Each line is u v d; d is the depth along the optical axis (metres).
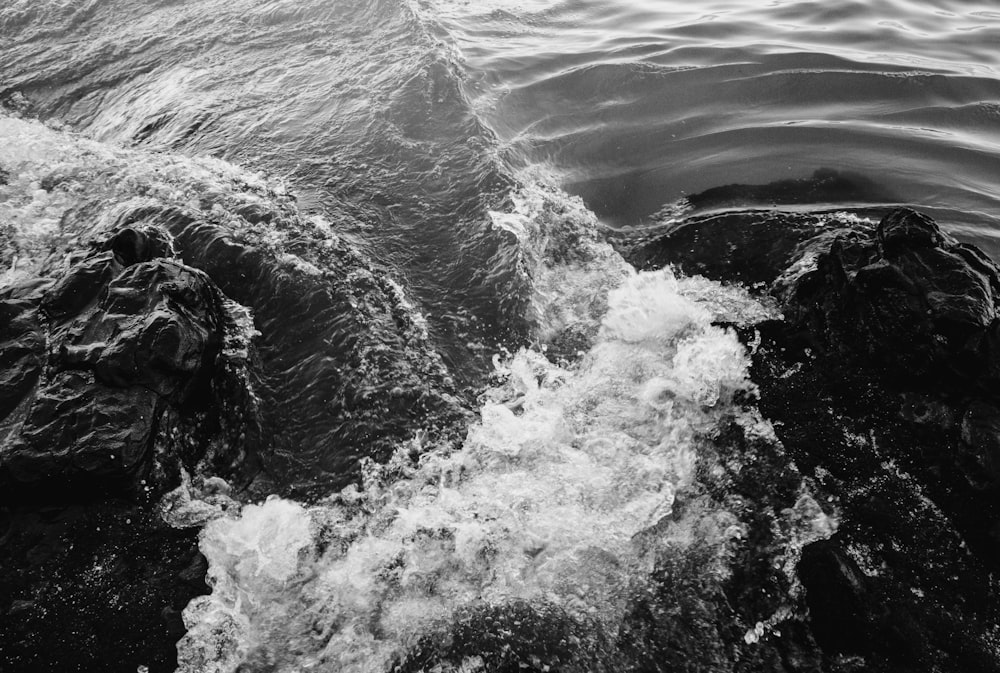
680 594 3.41
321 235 4.94
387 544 3.58
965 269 3.85
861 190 5.79
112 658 3.14
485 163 5.73
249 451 3.90
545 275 5.14
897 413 3.86
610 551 3.54
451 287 4.91
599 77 7.29
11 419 3.49
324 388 4.11
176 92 7.11
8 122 6.70
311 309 4.42
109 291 3.82
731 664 3.21
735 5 9.27
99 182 5.38
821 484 3.76
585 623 3.28
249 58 7.55
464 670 3.12
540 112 6.83
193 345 3.80
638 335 4.69
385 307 4.60
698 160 6.29
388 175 5.68
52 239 4.87
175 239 4.61
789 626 3.31
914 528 3.54
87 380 3.56
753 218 5.43
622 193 6.09
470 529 3.60
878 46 7.98
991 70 7.39
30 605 3.22
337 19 7.95
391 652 3.20
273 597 3.41
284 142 6.04
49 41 8.71
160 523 3.55
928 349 3.77
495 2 9.10
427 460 3.92
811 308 4.43
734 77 7.27
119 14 8.95
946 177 5.86
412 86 6.48
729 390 4.25
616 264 5.32
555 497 3.76
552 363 4.57
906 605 3.29
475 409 4.21
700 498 3.77
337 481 3.81
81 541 3.41
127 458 3.43
